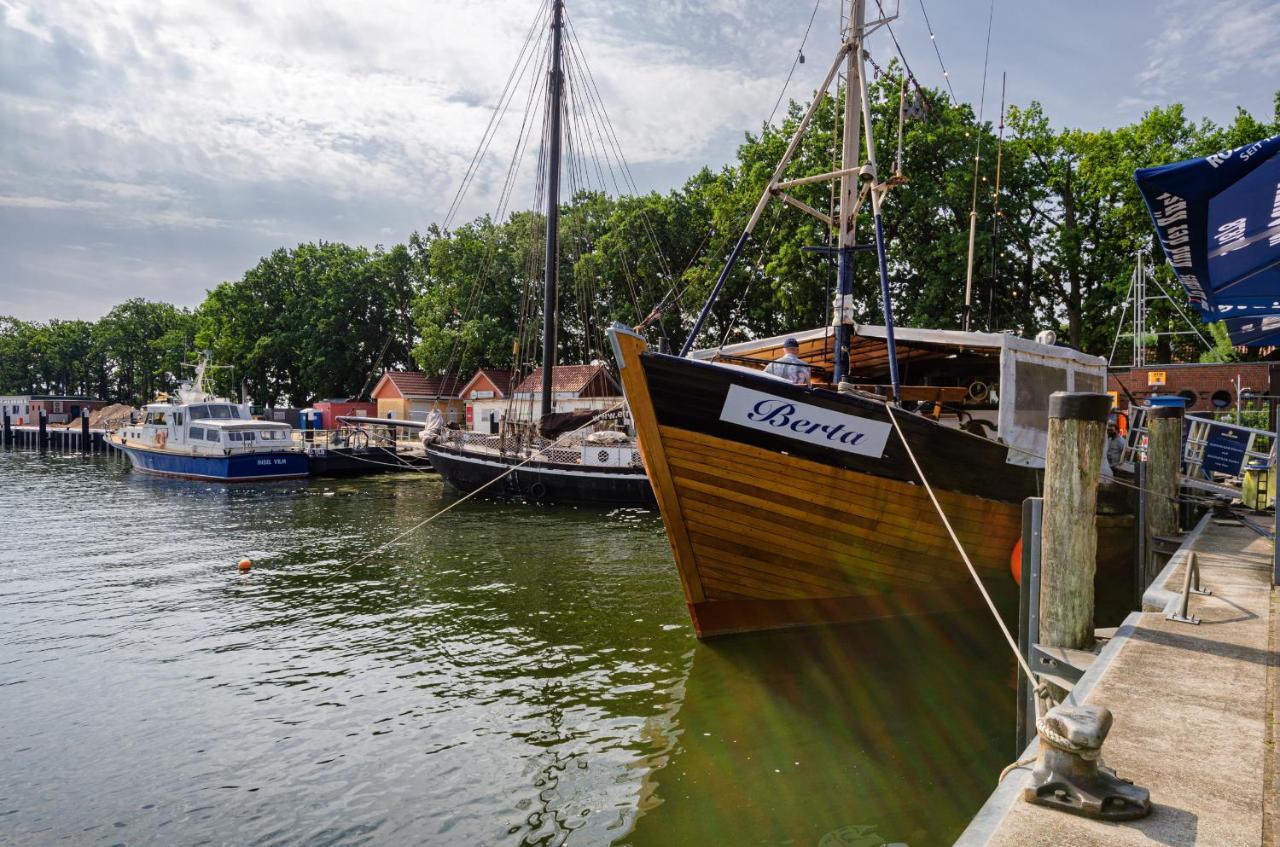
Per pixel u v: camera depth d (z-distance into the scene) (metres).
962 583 9.75
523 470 23.44
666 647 9.11
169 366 82.44
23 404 75.44
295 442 37.47
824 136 28.50
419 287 60.69
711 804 5.50
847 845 4.96
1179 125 30.78
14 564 14.69
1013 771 3.05
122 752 6.48
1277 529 6.23
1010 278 30.75
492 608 11.11
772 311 33.56
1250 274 6.82
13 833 5.24
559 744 6.52
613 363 44.28
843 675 8.09
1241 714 3.57
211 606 11.41
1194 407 19.92
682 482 8.49
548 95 28.42
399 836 5.15
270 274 62.59
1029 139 32.31
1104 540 10.05
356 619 10.62
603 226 47.16
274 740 6.68
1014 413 9.40
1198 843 2.46
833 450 8.52
